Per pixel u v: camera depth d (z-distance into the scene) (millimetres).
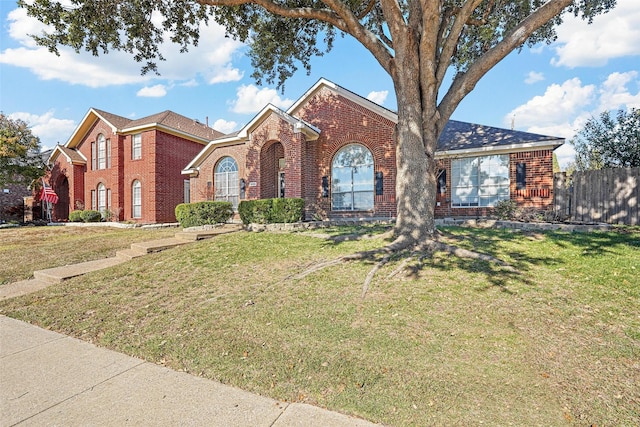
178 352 3875
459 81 8117
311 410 2744
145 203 20219
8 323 5105
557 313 4316
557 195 12227
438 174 14117
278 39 11367
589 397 2793
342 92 14562
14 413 2791
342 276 6016
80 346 4215
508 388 2928
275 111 14047
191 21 10305
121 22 9648
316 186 15039
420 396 2857
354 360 3461
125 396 3020
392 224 11352
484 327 4059
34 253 10617
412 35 7527
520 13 10797
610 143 14055
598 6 10398
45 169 23734
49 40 8570
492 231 9273
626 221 10758
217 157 16594
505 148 12820
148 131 20172
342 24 8680
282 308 4883
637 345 3541
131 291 6238
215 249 8820
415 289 5270
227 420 2621
